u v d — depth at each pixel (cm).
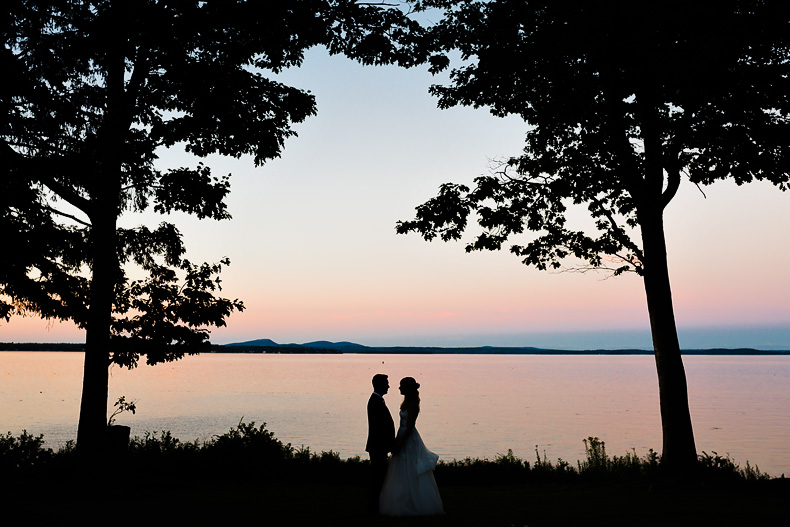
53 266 1409
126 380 14938
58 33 1355
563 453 3641
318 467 1502
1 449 1412
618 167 1371
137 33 1300
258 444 1516
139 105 1364
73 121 1417
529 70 1420
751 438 4319
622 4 1248
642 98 1348
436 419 5997
